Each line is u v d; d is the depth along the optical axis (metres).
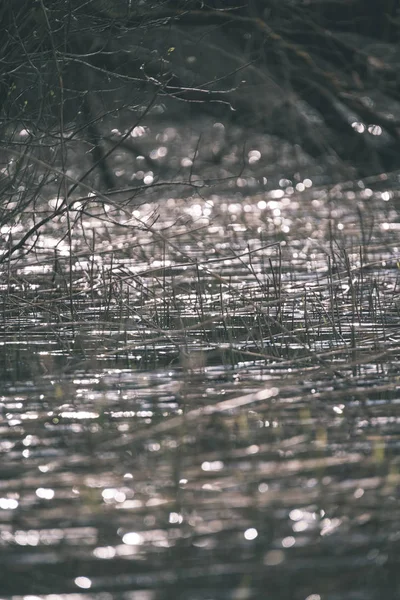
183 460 6.46
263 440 6.87
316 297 11.76
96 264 14.02
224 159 31.31
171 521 5.59
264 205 25.59
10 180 12.80
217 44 22.39
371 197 25.64
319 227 20.61
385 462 6.36
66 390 8.28
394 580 4.91
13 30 12.81
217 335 10.66
